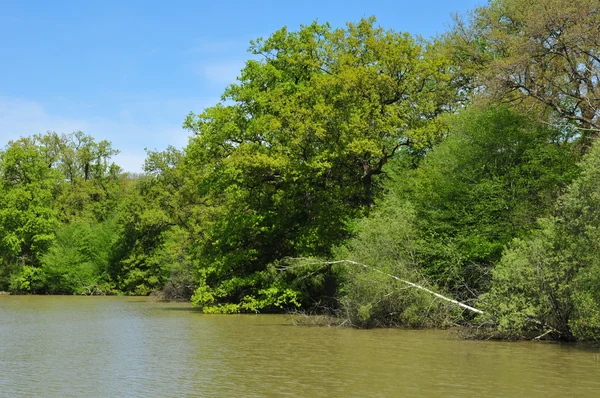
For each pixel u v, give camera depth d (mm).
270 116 34469
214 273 36875
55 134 79312
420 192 28703
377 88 33406
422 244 26312
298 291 33281
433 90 35625
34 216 68750
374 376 14602
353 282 25703
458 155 27594
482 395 12516
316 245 34000
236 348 19688
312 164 32156
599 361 16734
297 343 20875
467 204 26656
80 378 14586
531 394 12578
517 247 22359
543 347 19609
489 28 34812
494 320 21422
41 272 65938
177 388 13312
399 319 25781
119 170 78375
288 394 12641
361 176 34781
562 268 19469
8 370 15766
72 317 32969
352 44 35156
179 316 33250
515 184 26250
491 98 27703
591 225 18438
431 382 13820
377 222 26609
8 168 70000
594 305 18344
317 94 33969
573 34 26062
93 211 73875
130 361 17125
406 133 32344
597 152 19234
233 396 12492
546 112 27875
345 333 23953
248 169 33500
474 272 25234
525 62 27438
